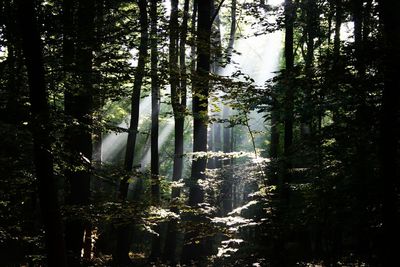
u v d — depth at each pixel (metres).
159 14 8.31
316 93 6.25
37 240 8.28
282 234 7.37
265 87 6.97
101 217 7.86
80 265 10.75
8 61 7.02
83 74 7.54
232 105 7.83
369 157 6.12
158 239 19.64
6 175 6.41
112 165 8.77
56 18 7.35
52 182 6.11
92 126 7.90
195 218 10.74
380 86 5.87
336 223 6.23
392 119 5.68
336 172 6.79
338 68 5.99
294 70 6.59
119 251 17.33
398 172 5.66
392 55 5.48
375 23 8.45
